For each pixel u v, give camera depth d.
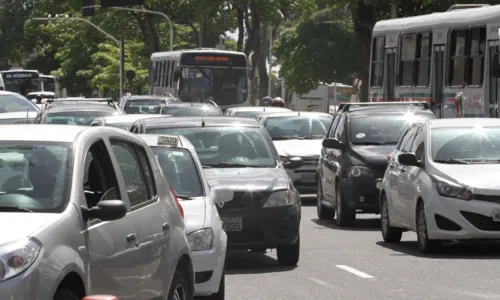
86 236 16.78
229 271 33.72
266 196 33.62
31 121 65.94
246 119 37.47
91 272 16.66
